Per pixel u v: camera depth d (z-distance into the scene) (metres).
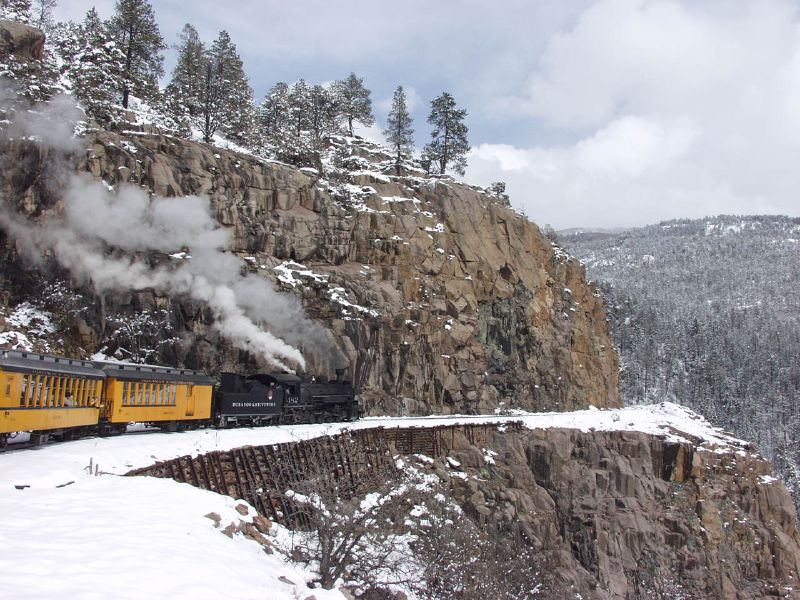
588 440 49.78
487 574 28.80
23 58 43.75
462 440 44.72
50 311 38.88
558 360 64.75
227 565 14.62
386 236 55.56
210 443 28.91
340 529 18.77
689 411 71.12
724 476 55.22
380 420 44.81
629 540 45.41
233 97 62.22
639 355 141.62
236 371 43.78
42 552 12.80
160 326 41.59
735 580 48.97
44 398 23.78
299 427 37.31
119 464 23.27
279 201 51.44
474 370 57.00
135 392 29.20
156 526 15.86
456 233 61.25
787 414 143.25
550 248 71.62
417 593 25.17
